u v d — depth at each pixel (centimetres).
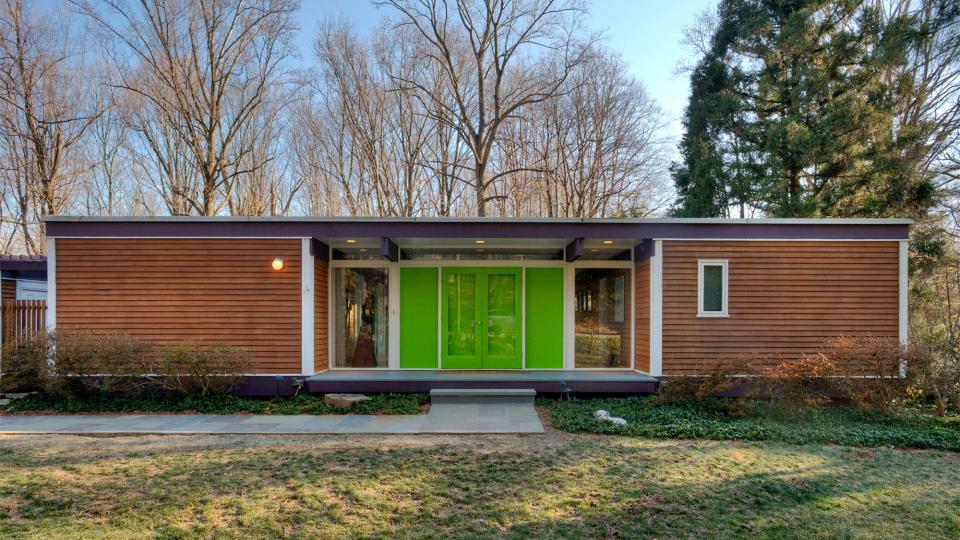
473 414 726
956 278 1326
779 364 765
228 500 402
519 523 367
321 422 682
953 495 429
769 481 454
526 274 975
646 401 773
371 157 2091
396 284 972
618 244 906
